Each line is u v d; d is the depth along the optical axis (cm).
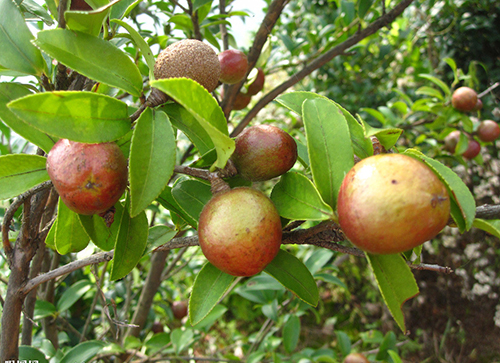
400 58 82
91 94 14
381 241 12
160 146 15
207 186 19
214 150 17
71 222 19
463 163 53
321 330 85
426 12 73
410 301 80
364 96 73
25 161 16
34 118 13
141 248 17
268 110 81
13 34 17
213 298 16
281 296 44
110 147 15
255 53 35
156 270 42
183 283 67
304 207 15
